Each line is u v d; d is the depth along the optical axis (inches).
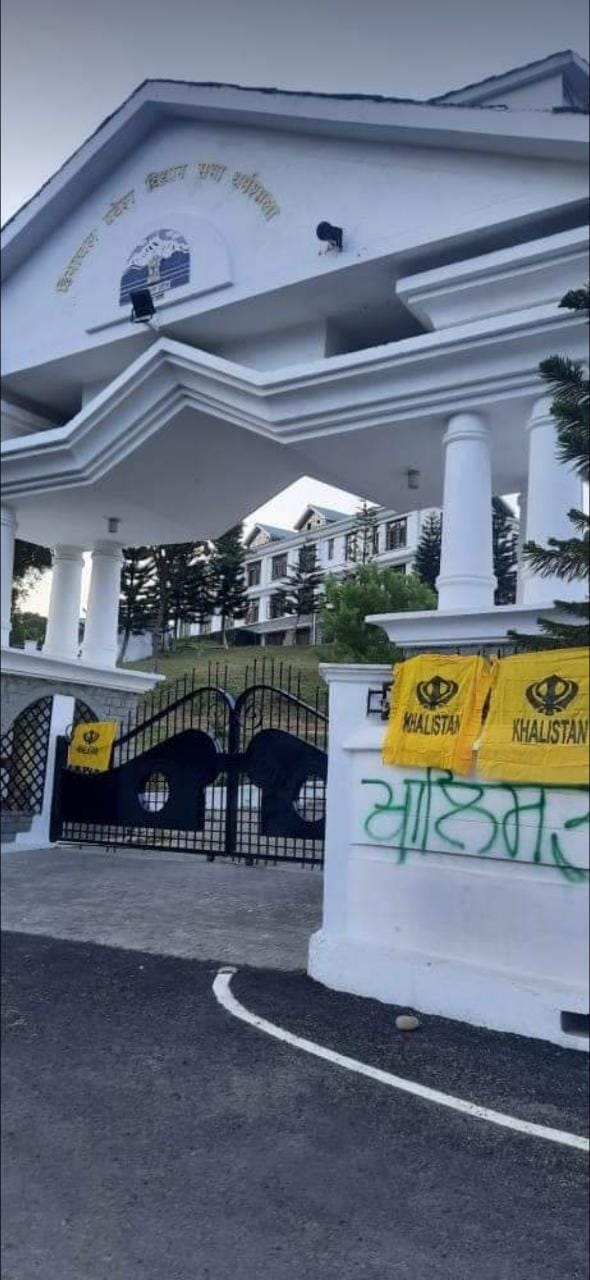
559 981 203.5
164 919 312.5
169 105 390.3
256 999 228.5
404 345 316.2
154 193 406.3
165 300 389.1
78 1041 203.9
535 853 210.2
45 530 536.1
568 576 195.0
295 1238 130.8
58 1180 146.9
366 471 396.5
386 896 233.3
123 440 411.8
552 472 297.4
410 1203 139.0
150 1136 160.6
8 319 452.8
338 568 2149.4
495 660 224.5
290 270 354.9
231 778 384.8
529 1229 132.6
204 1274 123.6
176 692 528.1
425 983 219.5
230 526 526.0
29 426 478.3
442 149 326.6
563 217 305.0
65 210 433.4
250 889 365.4
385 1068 187.3
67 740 461.7
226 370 360.5
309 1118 166.1
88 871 402.6
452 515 317.7
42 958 267.3
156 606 1752.0
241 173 378.6
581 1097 174.4
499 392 310.3
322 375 337.1
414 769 232.8
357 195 344.5
